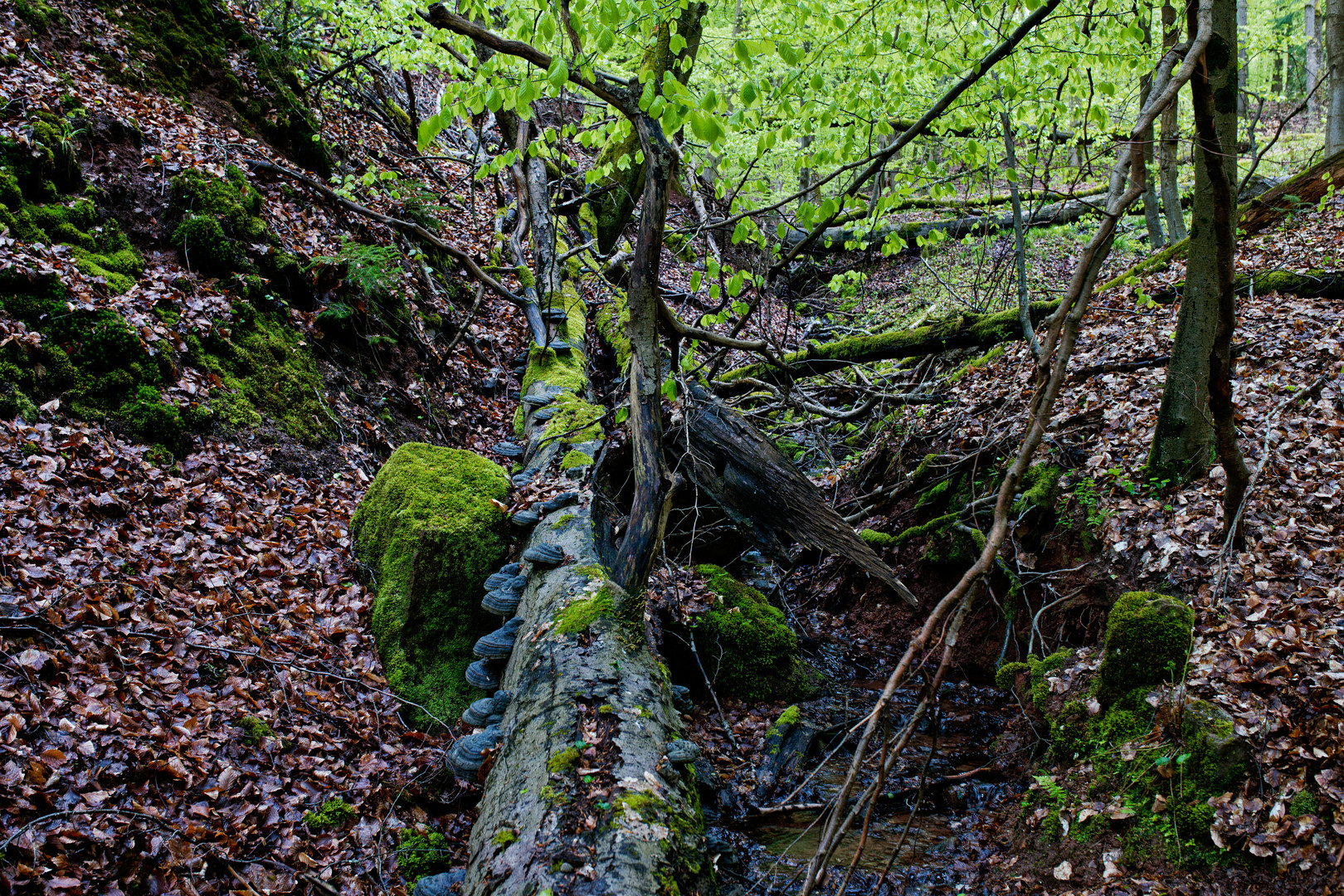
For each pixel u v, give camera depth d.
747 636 5.79
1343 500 4.65
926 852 3.92
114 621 3.79
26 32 6.84
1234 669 3.72
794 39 6.05
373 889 3.23
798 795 4.54
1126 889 3.21
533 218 10.41
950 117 6.54
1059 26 6.37
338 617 4.80
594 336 9.88
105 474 4.66
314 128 9.45
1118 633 4.04
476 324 9.79
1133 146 3.48
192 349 5.88
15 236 5.38
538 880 2.34
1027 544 6.04
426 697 4.51
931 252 17.19
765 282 4.79
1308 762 3.17
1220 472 5.18
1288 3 24.05
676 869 2.45
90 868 2.73
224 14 9.52
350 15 9.72
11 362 4.75
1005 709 5.47
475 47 8.32
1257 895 2.93
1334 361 6.05
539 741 3.00
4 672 3.23
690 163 5.24
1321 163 9.48
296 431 6.18
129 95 7.37
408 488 5.17
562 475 5.58
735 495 5.40
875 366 10.50
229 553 4.78
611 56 8.34
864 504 8.25
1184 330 5.27
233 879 3.00
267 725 3.77
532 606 4.12
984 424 7.45
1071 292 2.24
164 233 6.54
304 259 7.47
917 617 6.88
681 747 3.01
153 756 3.26
